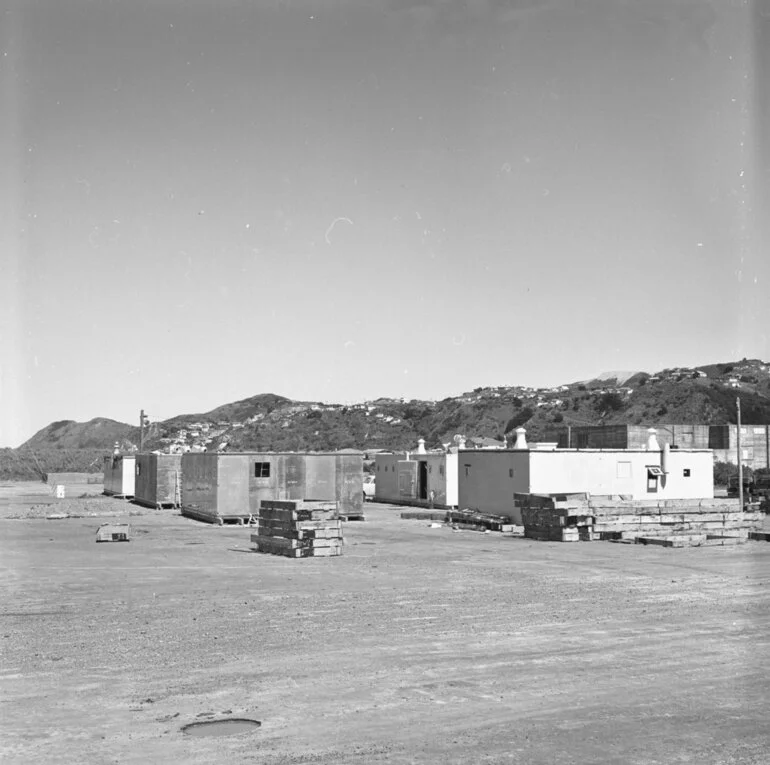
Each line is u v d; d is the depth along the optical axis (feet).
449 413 451.12
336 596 58.03
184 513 142.31
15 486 266.98
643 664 39.29
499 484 120.78
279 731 30.19
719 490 176.24
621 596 58.03
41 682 36.45
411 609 53.11
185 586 62.44
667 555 82.23
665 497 124.16
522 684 35.99
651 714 32.01
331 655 40.98
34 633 45.98
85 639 44.50
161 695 34.47
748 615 51.03
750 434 225.76
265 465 123.85
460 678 36.88
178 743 29.01
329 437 456.04
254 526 119.14
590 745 28.68
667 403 378.73
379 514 140.67
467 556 81.76
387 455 175.73
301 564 75.72
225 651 41.83
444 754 27.84
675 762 27.22
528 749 28.30
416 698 33.99
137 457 183.42
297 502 81.92
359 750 28.25
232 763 27.22
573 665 39.11
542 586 62.54
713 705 33.12
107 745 28.91
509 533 106.42
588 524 96.07
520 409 431.02
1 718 31.71
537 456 115.65
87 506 164.76
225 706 33.09
